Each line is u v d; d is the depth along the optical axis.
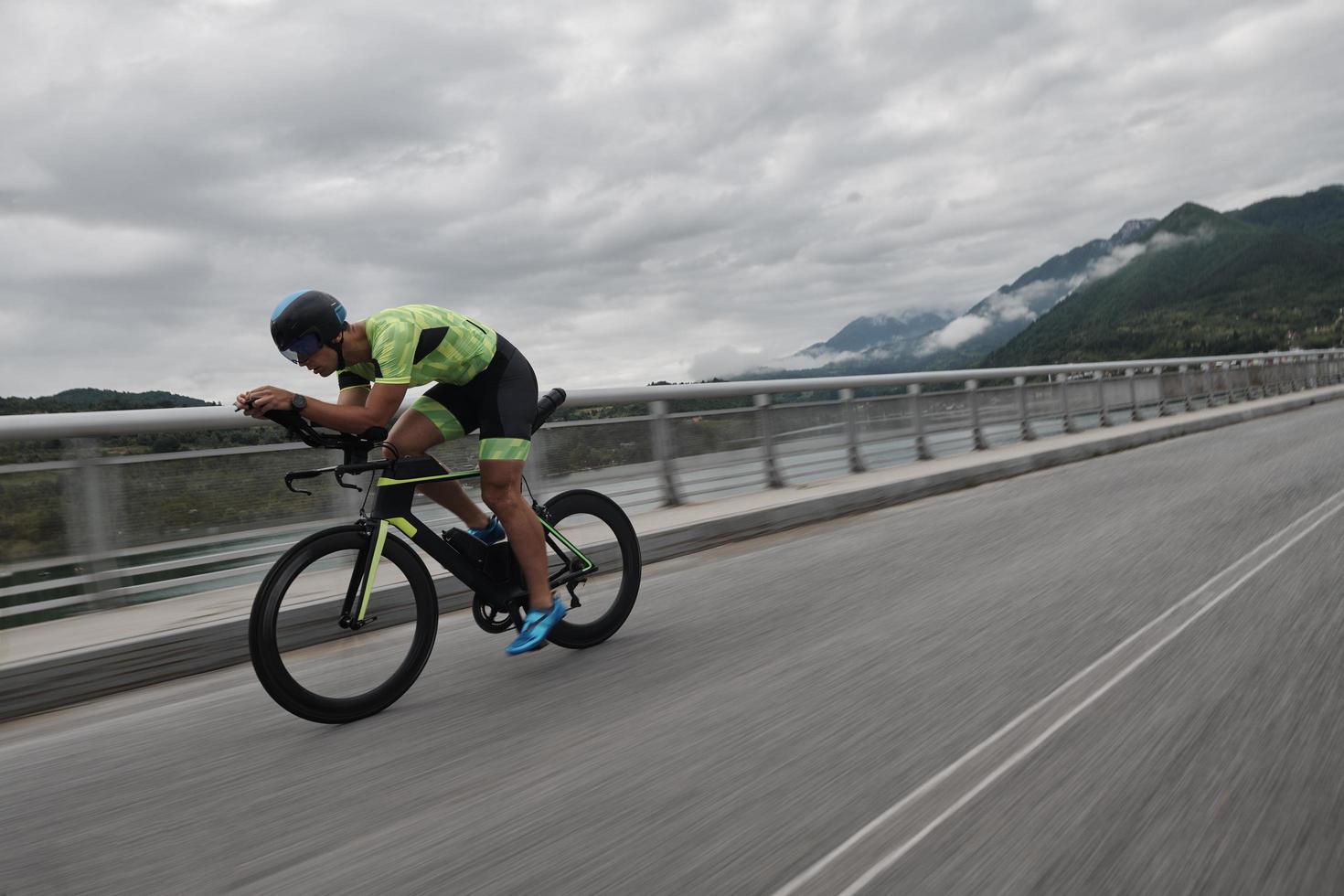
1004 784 2.60
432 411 4.04
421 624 3.81
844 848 2.29
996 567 5.75
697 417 8.73
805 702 3.44
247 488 5.57
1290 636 3.81
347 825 2.62
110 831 2.68
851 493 8.97
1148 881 2.04
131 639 4.31
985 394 13.28
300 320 3.49
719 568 6.48
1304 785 2.45
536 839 2.44
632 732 3.23
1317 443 12.11
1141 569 5.33
